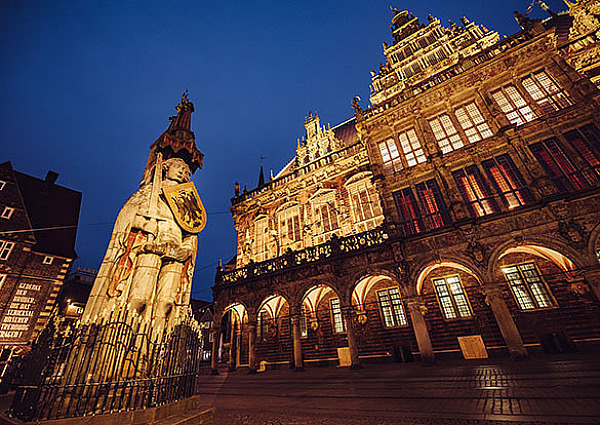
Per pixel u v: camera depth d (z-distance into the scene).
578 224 10.57
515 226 11.66
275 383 11.09
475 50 21.84
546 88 13.90
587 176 11.23
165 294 7.08
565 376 6.52
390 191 15.93
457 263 12.38
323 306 18.00
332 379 10.41
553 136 12.55
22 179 24.97
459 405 5.27
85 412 4.41
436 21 25.45
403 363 13.30
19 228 20.62
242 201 25.23
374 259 14.47
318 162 22.59
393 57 26.89
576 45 15.24
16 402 4.87
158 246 7.11
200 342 6.80
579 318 11.23
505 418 4.30
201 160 10.28
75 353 5.10
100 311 5.88
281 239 21.25
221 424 5.32
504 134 13.59
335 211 19.59
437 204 14.53
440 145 15.95
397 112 17.91
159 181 8.18
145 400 4.94
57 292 20.67
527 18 15.16
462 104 16.12
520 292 12.70
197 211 8.60
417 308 12.47
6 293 18.52
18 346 17.64
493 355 12.21
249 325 17.38
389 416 5.01
